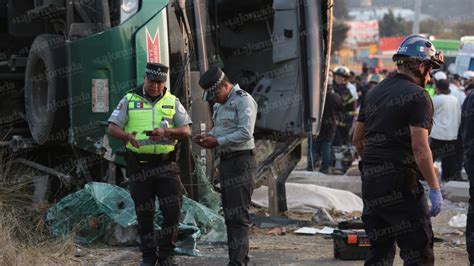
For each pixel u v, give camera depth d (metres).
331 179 30.09
